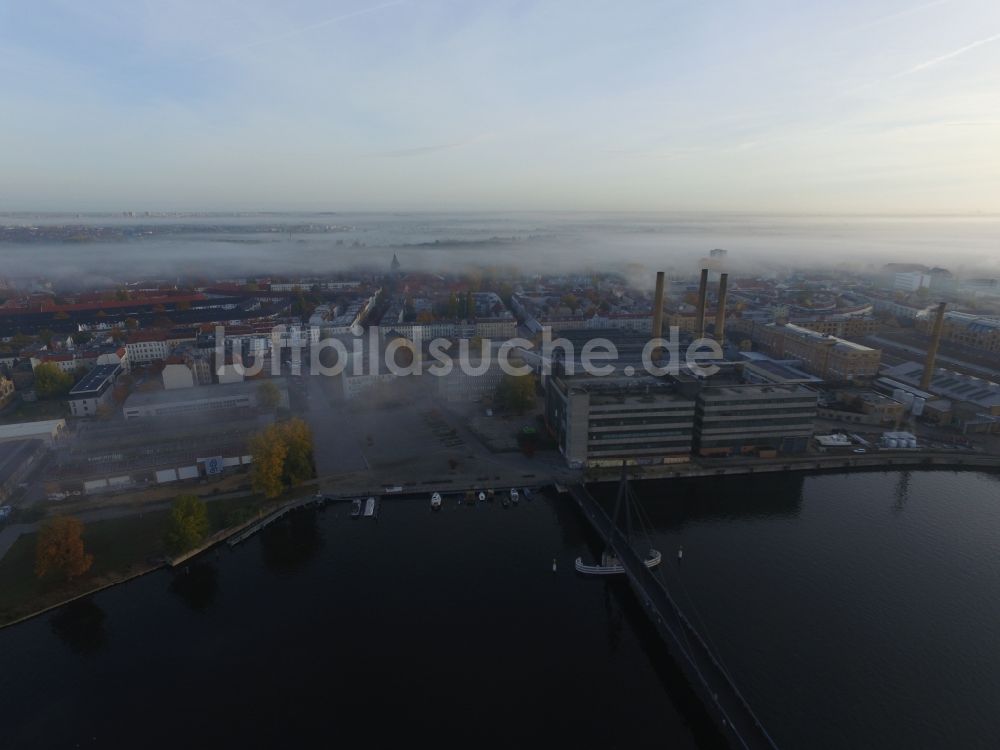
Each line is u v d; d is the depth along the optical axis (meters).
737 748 116.44
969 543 182.12
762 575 166.50
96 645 145.12
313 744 119.81
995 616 151.00
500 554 179.12
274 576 169.50
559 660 141.00
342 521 196.25
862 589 160.88
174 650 143.50
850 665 135.50
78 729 123.19
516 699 130.50
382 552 179.88
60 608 157.00
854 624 148.12
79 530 163.75
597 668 138.88
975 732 119.94
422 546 182.75
